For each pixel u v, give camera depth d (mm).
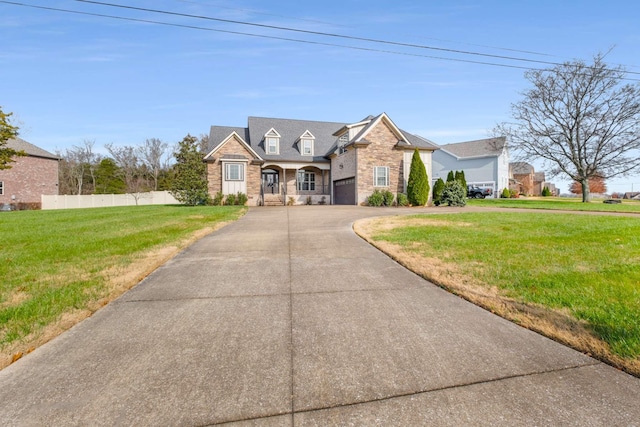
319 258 5758
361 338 2797
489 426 1745
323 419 1823
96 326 3061
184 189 21188
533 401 1946
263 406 1931
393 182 21625
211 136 25484
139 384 2154
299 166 24844
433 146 22906
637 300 3381
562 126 26359
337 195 25078
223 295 3916
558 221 10633
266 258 5793
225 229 9492
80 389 2100
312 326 3043
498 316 3221
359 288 4129
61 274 4723
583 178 26547
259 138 25781
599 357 2412
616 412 1837
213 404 1947
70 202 31594
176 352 2578
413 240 7133
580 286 3881
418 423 1781
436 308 3453
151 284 4359
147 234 8359
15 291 3988
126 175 47500
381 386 2121
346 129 22578
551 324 2949
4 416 1846
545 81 26062
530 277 4273
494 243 6691
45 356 2518
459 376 2223
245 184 22703
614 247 6148
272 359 2467
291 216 13133
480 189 36281
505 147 29625
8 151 23391
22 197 32156
